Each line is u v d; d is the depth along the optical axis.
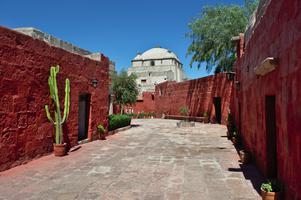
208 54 24.72
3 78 7.43
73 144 11.28
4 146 7.41
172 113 34.41
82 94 12.91
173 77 51.56
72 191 5.82
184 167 7.91
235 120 14.70
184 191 5.79
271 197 4.82
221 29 23.09
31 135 8.57
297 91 4.02
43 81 9.21
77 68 11.59
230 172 7.27
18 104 7.99
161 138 14.48
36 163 8.32
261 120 6.96
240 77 12.45
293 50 4.18
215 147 11.50
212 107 24.88
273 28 5.45
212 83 24.89
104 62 14.52
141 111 42.09
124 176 6.97
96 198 5.41
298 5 3.92
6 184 6.28
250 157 8.27
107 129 15.08
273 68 5.31
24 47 8.27
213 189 5.89
